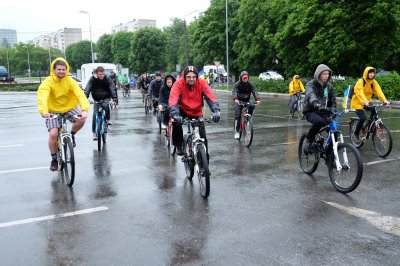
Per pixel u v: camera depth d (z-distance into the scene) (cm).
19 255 401
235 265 374
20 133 1256
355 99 895
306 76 2852
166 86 998
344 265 372
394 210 516
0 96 3688
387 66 3881
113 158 858
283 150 922
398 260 381
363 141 903
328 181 657
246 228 461
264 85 3438
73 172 628
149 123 1471
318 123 636
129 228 466
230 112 1848
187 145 645
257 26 3516
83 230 462
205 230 456
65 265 379
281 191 604
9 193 609
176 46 8500
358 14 2344
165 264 378
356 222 476
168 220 489
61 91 671
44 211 528
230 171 732
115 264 379
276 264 375
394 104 2036
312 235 439
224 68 5253
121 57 6856
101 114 966
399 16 2334
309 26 2534
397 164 768
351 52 2386
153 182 664
